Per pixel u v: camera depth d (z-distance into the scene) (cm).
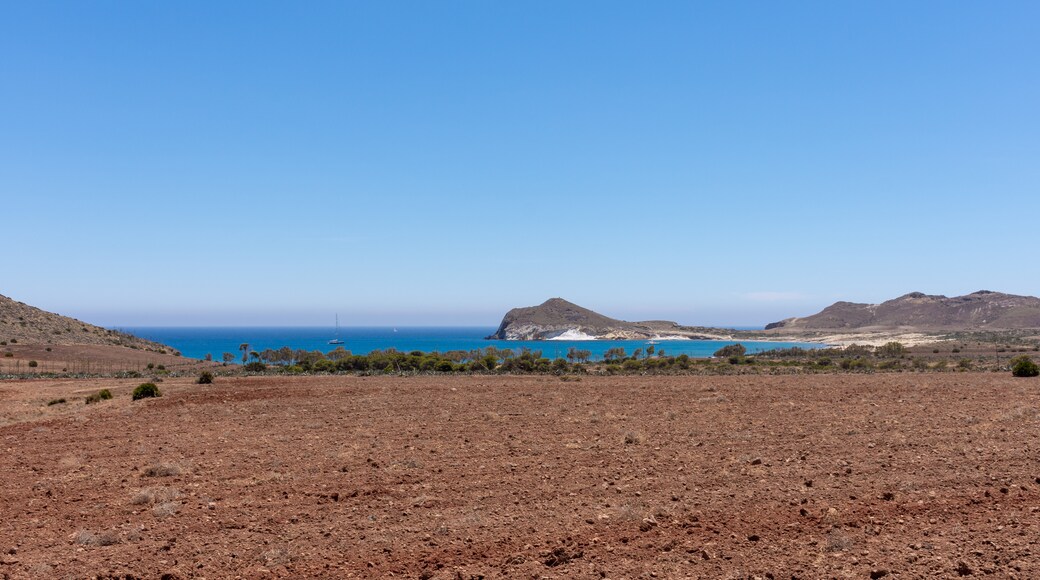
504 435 2255
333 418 2800
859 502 1338
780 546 1109
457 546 1132
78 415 3005
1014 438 1998
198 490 1528
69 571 1038
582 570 1023
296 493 1493
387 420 2703
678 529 1201
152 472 1694
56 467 1819
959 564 1002
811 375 5478
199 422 2739
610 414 2772
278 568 1051
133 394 3891
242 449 2053
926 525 1194
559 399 3469
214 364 9969
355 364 7706
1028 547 1063
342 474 1675
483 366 7644
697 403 3189
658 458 1809
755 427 2345
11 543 1175
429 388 4288
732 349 13538
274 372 7256
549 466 1730
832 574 987
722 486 1488
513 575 1007
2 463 1888
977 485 1448
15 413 3206
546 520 1261
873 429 2242
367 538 1177
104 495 1500
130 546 1155
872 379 4709
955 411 2695
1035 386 3828
